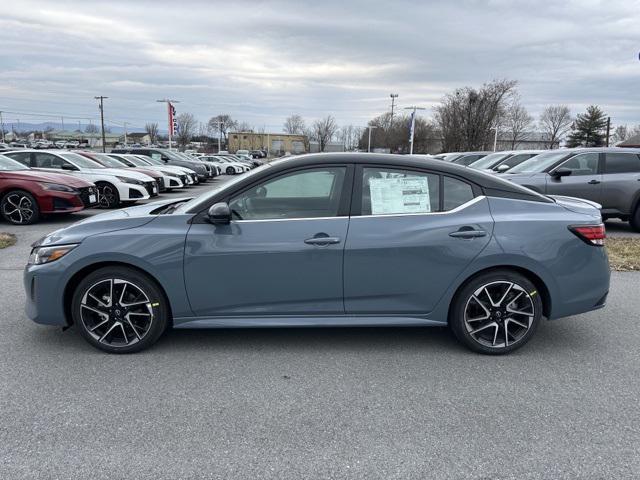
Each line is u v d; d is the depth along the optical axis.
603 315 4.75
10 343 3.92
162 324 3.69
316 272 3.58
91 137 116.94
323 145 94.81
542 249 3.61
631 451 2.59
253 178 3.66
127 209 4.18
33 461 2.47
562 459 2.52
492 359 3.72
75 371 3.45
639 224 9.09
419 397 3.14
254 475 2.39
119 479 2.35
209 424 2.81
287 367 3.55
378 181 3.66
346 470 2.43
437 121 57.38
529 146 82.12
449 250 3.58
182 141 94.19
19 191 9.52
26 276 3.70
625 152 9.09
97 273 3.60
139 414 2.91
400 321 3.71
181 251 3.55
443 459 2.52
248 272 3.58
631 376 3.46
